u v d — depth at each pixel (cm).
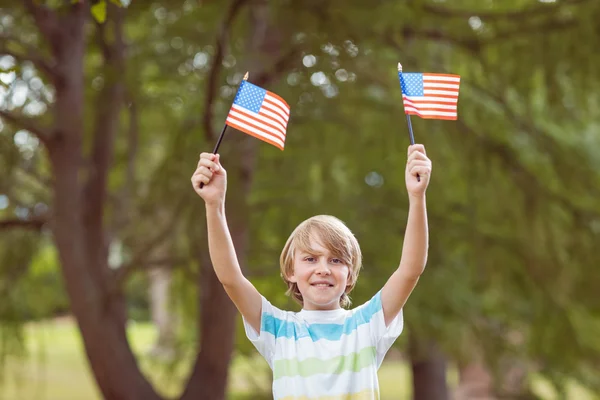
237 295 364
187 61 1175
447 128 1091
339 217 1219
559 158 1162
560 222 1148
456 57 1158
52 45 1052
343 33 906
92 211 1098
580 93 1016
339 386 349
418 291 1278
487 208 1206
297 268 366
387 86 1063
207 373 1121
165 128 1338
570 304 1220
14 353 1262
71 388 2292
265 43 1093
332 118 1126
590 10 924
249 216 1070
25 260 1248
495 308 1342
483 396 1864
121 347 1091
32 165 1169
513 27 1004
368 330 361
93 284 1070
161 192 1062
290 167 1223
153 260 1148
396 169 1280
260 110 386
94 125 1135
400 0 941
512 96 1237
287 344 361
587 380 1314
